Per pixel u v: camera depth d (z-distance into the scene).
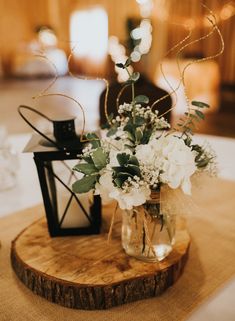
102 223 0.65
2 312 0.47
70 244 0.58
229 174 0.89
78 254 0.55
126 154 0.45
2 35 5.75
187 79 3.39
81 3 5.68
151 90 1.19
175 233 0.57
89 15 5.64
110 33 5.44
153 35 4.35
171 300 0.49
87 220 0.60
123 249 0.56
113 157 0.46
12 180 0.86
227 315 0.46
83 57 5.77
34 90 4.66
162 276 0.49
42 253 0.55
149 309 0.48
